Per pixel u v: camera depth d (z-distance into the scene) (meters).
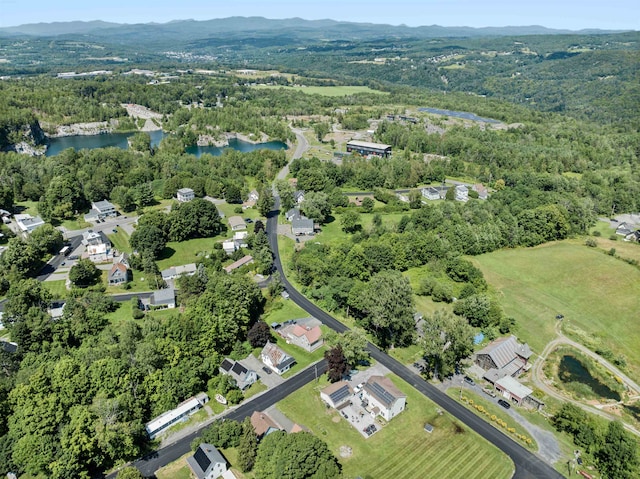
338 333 130.88
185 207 191.12
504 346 121.00
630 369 121.50
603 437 92.62
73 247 181.12
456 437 96.44
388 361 121.19
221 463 85.94
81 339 120.31
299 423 99.31
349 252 158.75
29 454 83.50
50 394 91.75
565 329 136.38
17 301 126.06
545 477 87.56
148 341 108.56
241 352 121.31
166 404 99.94
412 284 156.75
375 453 91.81
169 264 171.00
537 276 164.88
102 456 86.50
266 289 155.62
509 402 107.38
